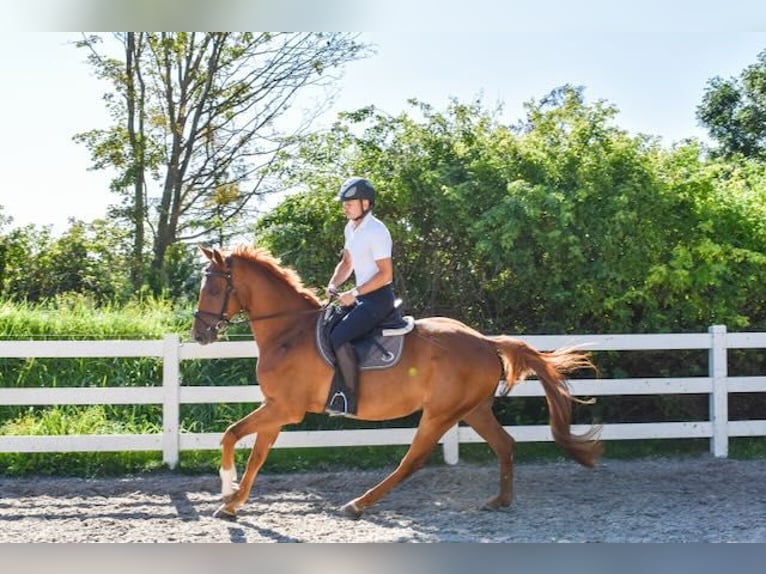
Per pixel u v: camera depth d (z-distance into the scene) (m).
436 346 6.19
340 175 9.43
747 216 9.25
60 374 9.30
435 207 9.11
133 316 10.50
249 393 7.86
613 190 9.07
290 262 9.29
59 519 6.30
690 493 7.07
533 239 8.97
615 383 8.27
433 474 7.79
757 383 8.47
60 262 16.70
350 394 6.06
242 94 17.98
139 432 8.56
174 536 5.82
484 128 9.70
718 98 20.94
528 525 6.10
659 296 9.21
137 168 17.55
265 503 6.82
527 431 8.12
